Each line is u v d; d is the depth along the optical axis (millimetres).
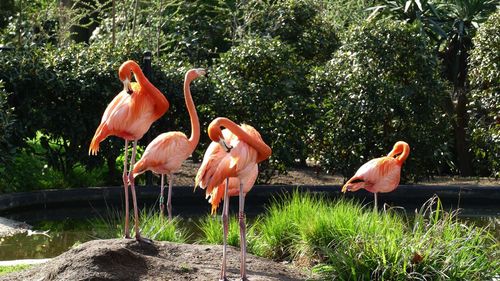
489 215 11594
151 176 12242
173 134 7742
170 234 7855
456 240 6715
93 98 11852
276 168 13039
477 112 15031
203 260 6785
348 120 13102
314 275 6844
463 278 6410
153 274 6082
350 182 9758
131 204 11766
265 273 6625
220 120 5867
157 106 7055
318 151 13453
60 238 9305
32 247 8758
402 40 13336
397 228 7238
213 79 12711
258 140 6078
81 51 12094
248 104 12648
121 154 12984
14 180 11484
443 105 15070
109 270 5953
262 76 13227
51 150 12008
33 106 11648
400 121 13227
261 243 8023
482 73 14820
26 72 11375
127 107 6902
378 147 13219
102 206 11617
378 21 13562
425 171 13508
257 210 11789
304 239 7680
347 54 13492
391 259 6566
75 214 11078
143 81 6988
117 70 11883
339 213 7766
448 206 12391
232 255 7008
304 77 13625
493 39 14641
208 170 6125
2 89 11336
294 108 12906
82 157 11930
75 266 5961
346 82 13195
